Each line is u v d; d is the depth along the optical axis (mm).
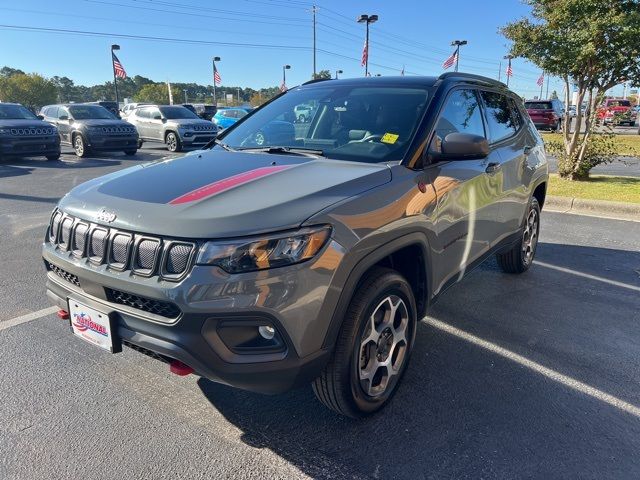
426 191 2857
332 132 3303
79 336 2570
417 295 3047
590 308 4250
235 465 2373
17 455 2418
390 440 2551
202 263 2062
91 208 2467
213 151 3408
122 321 2303
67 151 17812
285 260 2105
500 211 4008
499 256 4941
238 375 2139
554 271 5195
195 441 2535
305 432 2611
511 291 4621
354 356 2439
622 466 2379
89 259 2393
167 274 2127
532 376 3166
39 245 5875
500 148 4047
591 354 3461
